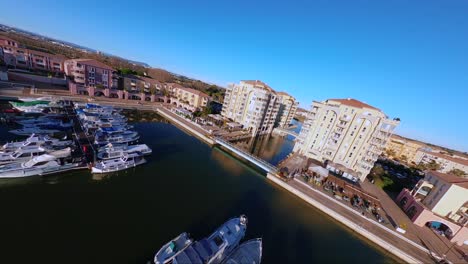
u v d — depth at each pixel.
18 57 80.06
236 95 93.44
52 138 39.91
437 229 38.25
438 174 42.69
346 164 59.56
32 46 127.38
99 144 43.25
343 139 59.62
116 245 23.34
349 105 58.47
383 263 29.78
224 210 33.53
